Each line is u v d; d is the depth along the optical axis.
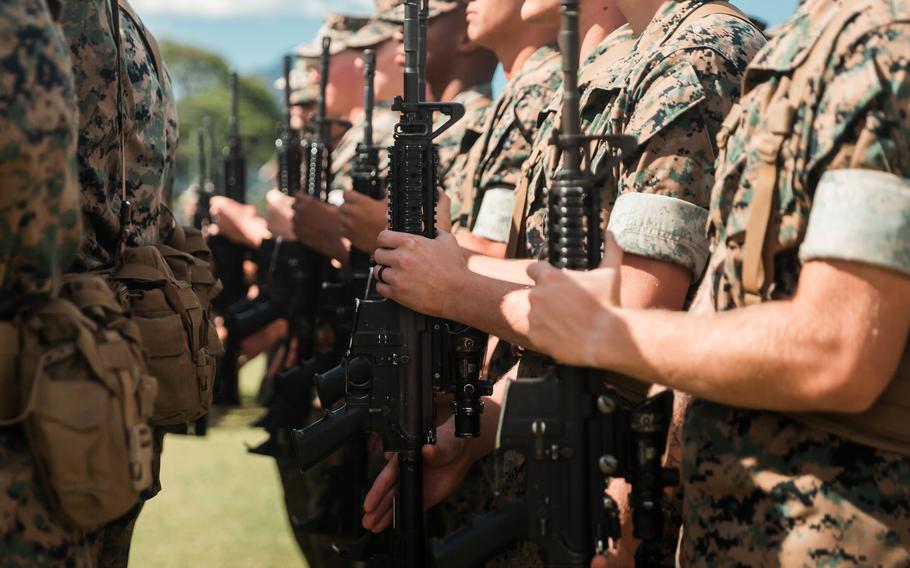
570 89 1.83
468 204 3.29
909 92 1.54
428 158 2.35
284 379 4.05
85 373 1.68
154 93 2.53
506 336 2.21
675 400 2.07
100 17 2.16
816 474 1.65
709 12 2.31
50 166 1.63
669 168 2.18
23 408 1.63
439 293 2.25
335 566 4.20
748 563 1.71
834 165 1.56
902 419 1.61
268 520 5.80
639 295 2.17
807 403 1.57
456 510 3.27
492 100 4.09
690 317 1.66
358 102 5.02
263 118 56.25
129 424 1.71
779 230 1.67
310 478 4.20
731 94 2.20
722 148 1.88
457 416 2.32
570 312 1.73
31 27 1.61
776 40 1.75
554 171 2.53
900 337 1.53
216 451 8.02
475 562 1.83
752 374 1.57
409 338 2.35
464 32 4.09
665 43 2.28
